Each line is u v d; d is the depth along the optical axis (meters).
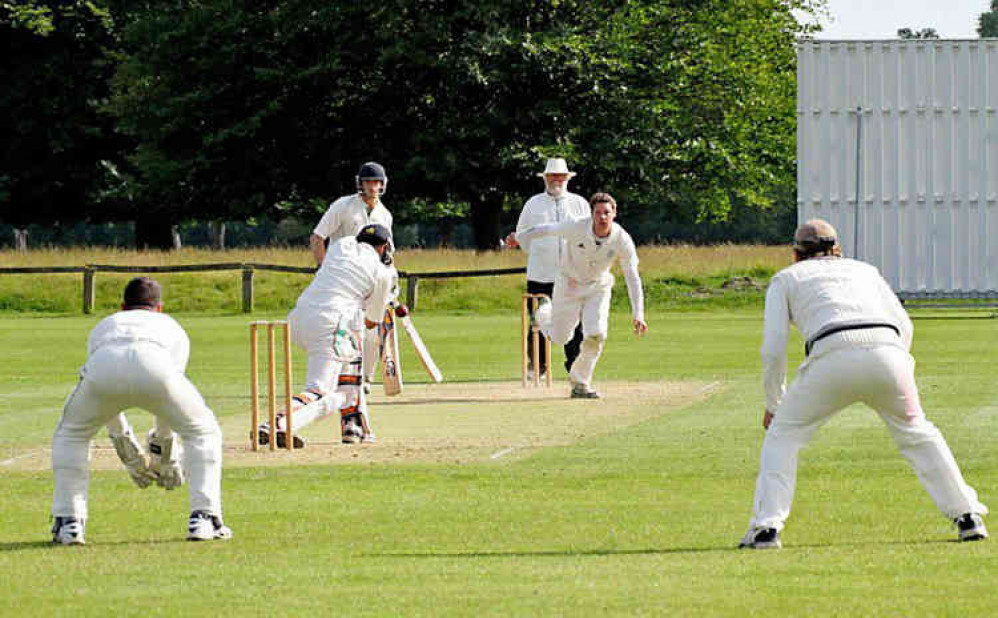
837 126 93.56
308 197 150.25
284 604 17.33
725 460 31.45
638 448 33.59
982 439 34.12
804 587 17.94
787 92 159.50
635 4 142.00
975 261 92.88
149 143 145.38
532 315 50.75
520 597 17.55
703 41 144.75
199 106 140.12
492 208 152.12
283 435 34.31
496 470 30.42
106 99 158.50
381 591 18.05
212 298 109.69
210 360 63.47
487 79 133.88
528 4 139.12
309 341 35.38
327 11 137.62
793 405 21.38
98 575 19.48
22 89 161.12
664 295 108.88
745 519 24.08
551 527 23.47
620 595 17.59
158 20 143.00
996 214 92.50
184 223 174.12
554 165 52.81
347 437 35.22
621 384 50.50
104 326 22.80
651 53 142.12
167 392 22.45
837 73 93.25
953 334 75.00
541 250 52.72
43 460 33.16
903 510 24.62
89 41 163.00
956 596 17.30
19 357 66.56
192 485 22.75
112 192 163.62
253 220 164.38
